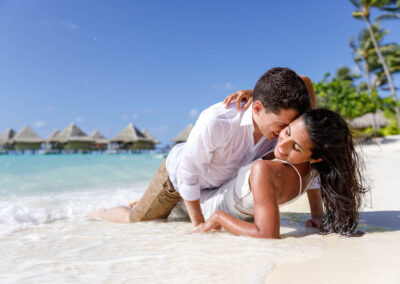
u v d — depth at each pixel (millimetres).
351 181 1845
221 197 2281
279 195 1906
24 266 1427
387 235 1809
